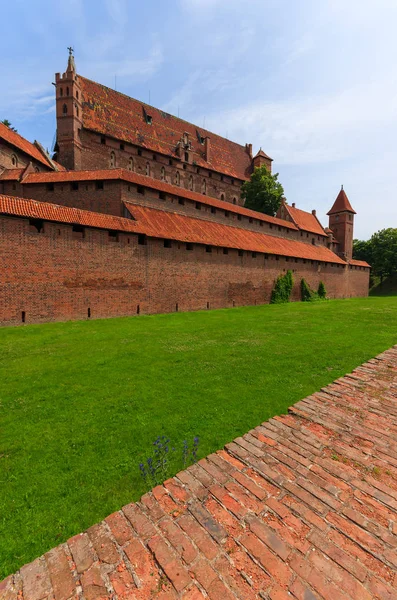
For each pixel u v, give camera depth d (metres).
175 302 25.53
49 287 18.70
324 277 44.81
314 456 4.33
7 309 17.11
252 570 2.69
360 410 5.70
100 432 6.78
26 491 5.12
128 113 43.75
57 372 10.20
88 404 8.02
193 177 48.69
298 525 3.16
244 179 55.19
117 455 6.02
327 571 2.66
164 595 2.51
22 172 25.98
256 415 7.34
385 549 2.84
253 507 3.42
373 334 15.76
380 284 67.44
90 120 38.19
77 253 19.88
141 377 9.76
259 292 33.56
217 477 3.95
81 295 20.12
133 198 26.42
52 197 25.81
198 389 8.82
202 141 53.47
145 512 3.41
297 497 3.54
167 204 29.23
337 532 3.05
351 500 3.46
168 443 6.32
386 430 4.99
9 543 4.16
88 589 2.61
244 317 22.94
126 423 7.11
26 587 2.67
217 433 6.64
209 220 33.06
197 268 27.16
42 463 5.80
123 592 2.56
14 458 5.95
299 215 49.53
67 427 6.97
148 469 5.10
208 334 16.12
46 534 4.30
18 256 17.44
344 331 16.89
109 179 24.94
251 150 61.28
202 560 2.81
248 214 36.81
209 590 2.53
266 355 11.97
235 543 2.97
